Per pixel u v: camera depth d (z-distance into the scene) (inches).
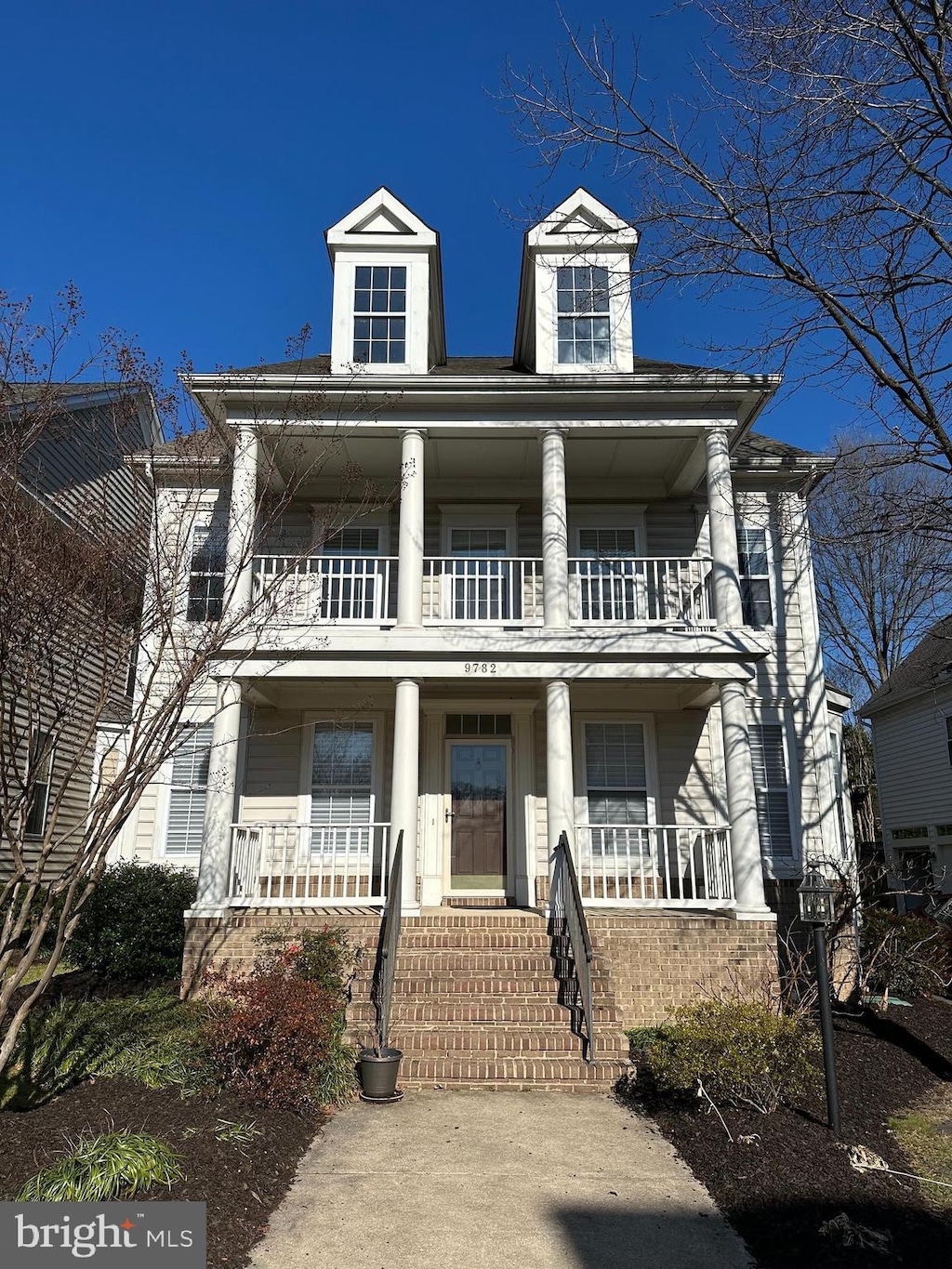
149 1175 181.0
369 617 505.4
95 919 387.2
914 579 840.9
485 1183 211.2
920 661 955.3
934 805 906.1
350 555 510.9
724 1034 258.5
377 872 471.8
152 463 322.0
